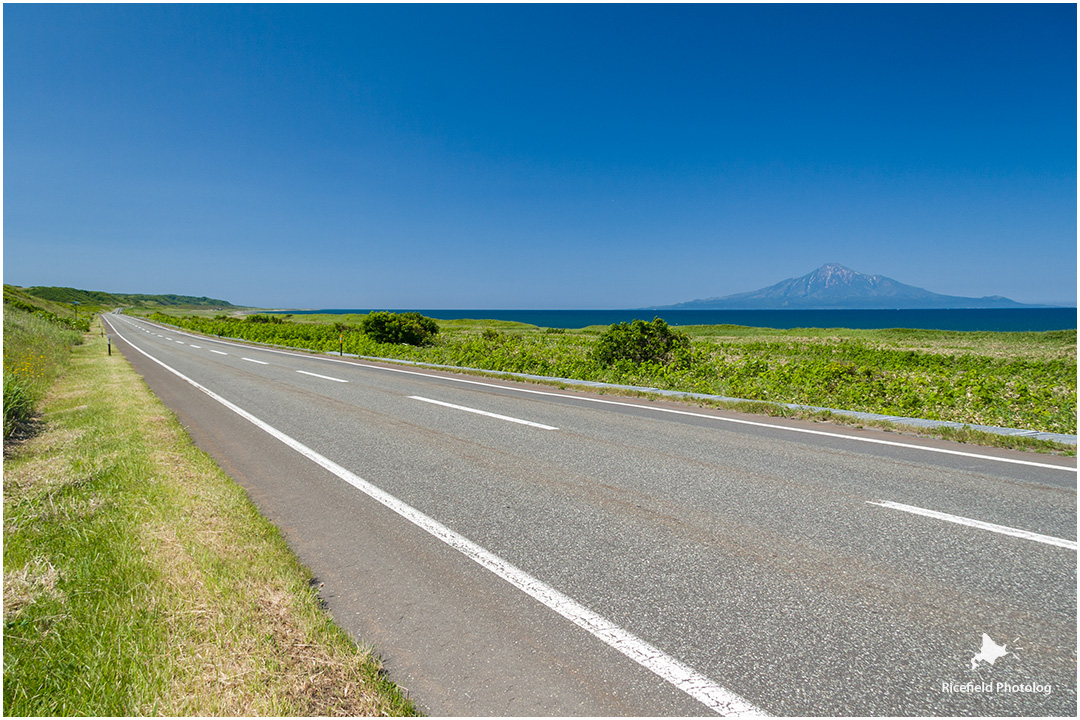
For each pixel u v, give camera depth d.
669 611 2.92
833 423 7.54
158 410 8.88
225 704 2.23
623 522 4.15
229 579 3.19
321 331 37.50
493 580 3.31
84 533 3.83
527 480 5.25
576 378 14.05
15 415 7.87
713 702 2.26
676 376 12.11
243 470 5.80
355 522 4.29
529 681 2.41
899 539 3.71
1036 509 4.19
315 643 2.62
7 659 2.44
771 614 2.86
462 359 18.19
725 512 4.29
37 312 52.88
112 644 2.57
